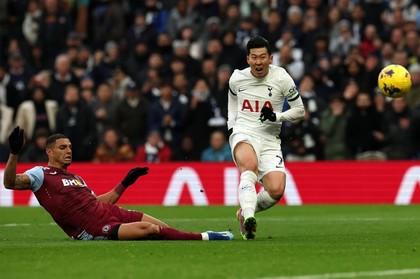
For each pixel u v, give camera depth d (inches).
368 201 1659.7
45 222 1248.8
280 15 2004.2
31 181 898.7
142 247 818.8
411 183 1649.9
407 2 2105.1
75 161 1768.0
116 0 2165.4
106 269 681.0
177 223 1227.2
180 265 700.7
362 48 1937.7
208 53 1921.8
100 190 1674.5
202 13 2043.6
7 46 2175.2
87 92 1829.5
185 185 1667.1
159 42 1980.8
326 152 1716.3
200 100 1756.9
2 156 1785.2
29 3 2171.5
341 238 952.3
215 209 1535.4
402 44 1908.2
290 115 946.7
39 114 1792.6
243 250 797.2
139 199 1670.8
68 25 2116.1
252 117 959.6
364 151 1712.6
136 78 1956.2
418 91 1760.6
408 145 1702.8
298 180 1673.2
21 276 650.8
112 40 2146.9
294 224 1194.6
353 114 1705.2
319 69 1801.2
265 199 946.7
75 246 831.7
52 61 2079.2
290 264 705.0
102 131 1781.5
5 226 1168.8
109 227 885.8
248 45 945.5
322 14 2006.6
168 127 1755.7
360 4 2010.3
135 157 1729.8
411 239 940.0
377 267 690.8
